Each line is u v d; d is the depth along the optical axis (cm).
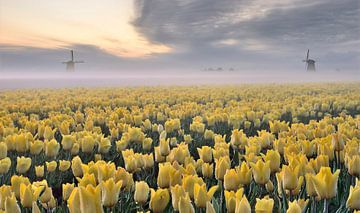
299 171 472
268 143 714
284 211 431
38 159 780
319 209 478
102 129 1269
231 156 865
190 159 568
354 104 1858
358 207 375
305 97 2256
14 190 454
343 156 598
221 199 457
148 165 579
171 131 1050
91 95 2783
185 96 2448
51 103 1970
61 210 479
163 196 374
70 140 752
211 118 1216
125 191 471
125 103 2128
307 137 837
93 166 476
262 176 452
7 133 891
